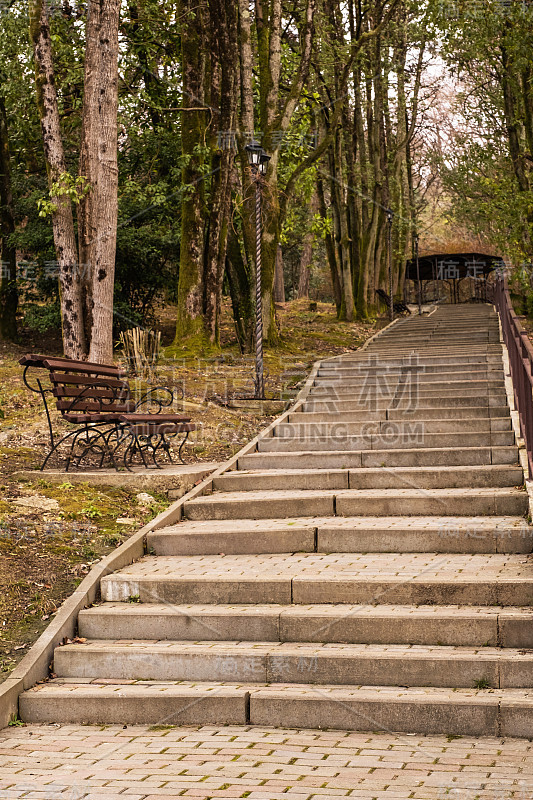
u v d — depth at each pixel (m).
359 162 26.28
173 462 8.98
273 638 5.07
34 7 12.32
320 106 22.92
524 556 5.80
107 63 12.00
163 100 18.55
